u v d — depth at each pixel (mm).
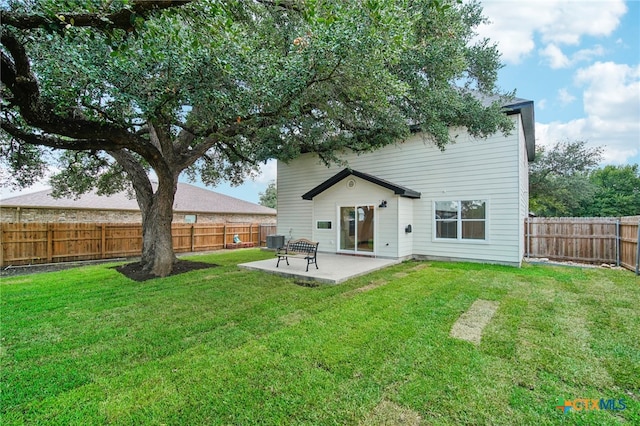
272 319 4246
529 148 13406
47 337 3707
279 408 2303
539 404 2334
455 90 7438
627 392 2498
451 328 3816
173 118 5852
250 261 10172
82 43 3994
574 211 26344
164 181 7898
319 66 4586
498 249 8766
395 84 4988
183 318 4348
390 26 4031
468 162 9234
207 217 19906
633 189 26641
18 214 13234
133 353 3262
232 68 4473
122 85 4496
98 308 4852
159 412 2273
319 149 10148
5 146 7816
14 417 2219
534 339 3479
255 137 8430
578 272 7570
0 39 2771
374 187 9961
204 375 2781
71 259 11508
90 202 15578
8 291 6055
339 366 2906
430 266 8531
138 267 8562
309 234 12906
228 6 3484
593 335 3588
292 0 4172
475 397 2414
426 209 10047
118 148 6480
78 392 2535
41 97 4184
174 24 3621
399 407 2309
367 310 4555
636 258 7438
